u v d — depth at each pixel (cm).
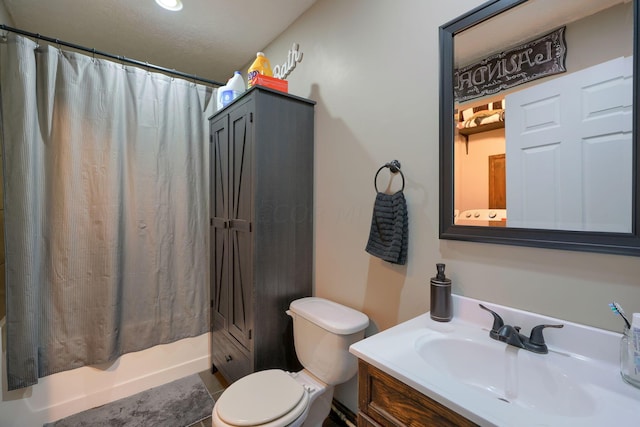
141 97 194
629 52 76
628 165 77
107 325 180
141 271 195
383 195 133
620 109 77
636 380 70
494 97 101
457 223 110
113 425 165
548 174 90
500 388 86
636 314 70
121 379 189
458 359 94
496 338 94
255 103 154
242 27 193
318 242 176
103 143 180
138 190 194
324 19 167
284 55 198
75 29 191
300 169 172
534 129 93
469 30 107
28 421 160
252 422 111
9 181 152
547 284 91
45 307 167
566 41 86
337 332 129
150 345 199
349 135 155
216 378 210
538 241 91
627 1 76
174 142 206
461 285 111
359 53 148
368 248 136
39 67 163
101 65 179
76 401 175
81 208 174
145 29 193
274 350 164
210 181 211
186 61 235
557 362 81
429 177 120
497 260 102
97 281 179
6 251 152
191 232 212
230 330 183
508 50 98
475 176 106
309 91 179
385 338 95
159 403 184
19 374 154
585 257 84
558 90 88
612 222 79
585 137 83
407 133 128
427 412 70
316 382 143
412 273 127
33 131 158
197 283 215
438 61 116
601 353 80
